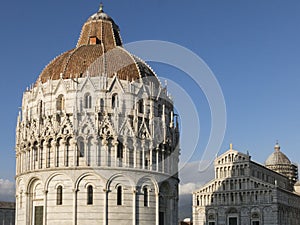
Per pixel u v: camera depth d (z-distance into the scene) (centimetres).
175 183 11194
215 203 17900
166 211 10881
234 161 17900
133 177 10150
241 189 17512
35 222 10269
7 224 16250
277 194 16950
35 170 10275
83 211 9838
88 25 12419
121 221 9925
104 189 9900
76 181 9919
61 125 10194
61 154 10125
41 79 11169
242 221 17250
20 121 11469
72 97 10338
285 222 17562
